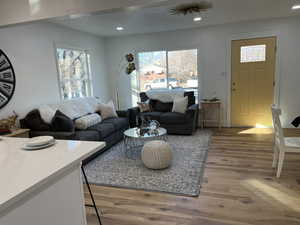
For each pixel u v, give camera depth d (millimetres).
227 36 4883
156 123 3697
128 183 2611
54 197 1099
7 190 864
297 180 2523
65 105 3871
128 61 5480
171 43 5328
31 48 3607
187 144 3939
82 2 2375
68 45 4504
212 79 5172
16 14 2582
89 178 2781
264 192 2299
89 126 3678
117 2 2268
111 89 6098
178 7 3471
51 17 2486
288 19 4430
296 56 4516
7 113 3207
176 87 5523
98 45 5586
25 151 1353
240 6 3584
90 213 2078
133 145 4016
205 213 1997
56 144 1481
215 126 5281
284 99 4730
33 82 3650
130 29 4918
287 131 4500
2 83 3119
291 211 1978
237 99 5070
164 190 2414
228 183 2510
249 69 4871
